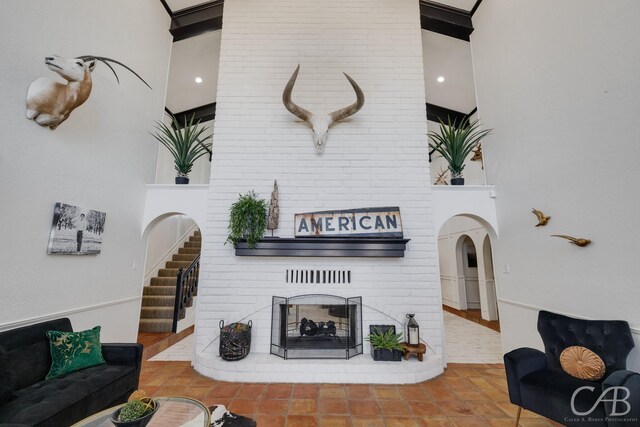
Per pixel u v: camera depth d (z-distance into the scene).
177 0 4.25
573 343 2.18
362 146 3.72
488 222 3.66
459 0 4.21
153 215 3.71
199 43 4.87
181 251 6.54
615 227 2.17
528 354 2.20
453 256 7.50
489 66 3.90
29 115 2.19
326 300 3.40
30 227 2.22
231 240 3.36
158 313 4.62
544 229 2.89
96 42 2.91
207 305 3.38
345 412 2.38
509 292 3.41
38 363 1.98
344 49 3.96
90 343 2.25
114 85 3.19
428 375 3.05
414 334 3.14
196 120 6.80
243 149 3.70
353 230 3.44
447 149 3.89
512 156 3.38
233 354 3.05
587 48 2.42
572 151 2.56
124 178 3.35
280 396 2.64
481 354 3.91
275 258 3.46
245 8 4.04
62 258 2.52
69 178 2.58
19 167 2.14
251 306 3.38
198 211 3.67
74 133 2.65
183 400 1.70
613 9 2.20
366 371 2.96
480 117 4.10
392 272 3.45
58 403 1.68
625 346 1.94
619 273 2.13
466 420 2.29
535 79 3.03
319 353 3.21
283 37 3.97
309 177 3.65
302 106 3.82
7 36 2.06
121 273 3.31
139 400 1.42
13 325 2.06
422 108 3.81
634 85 2.05
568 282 2.59
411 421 2.27
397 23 4.03
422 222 3.56
